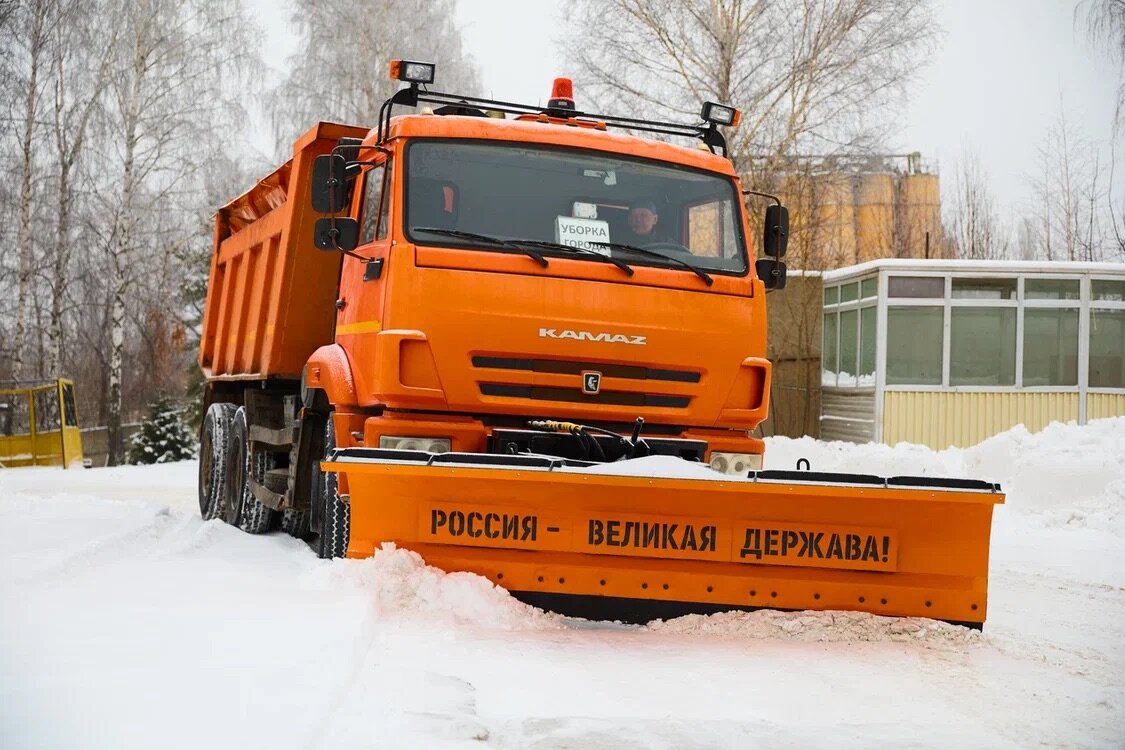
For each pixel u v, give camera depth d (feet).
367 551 21.84
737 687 17.67
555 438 24.22
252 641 17.69
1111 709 17.02
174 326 130.31
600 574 21.45
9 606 20.48
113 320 109.91
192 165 108.88
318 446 30.50
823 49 89.15
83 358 130.21
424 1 113.80
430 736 14.02
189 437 116.16
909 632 21.58
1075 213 121.39
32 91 106.73
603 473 20.80
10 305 109.09
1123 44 78.28
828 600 21.75
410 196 24.66
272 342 35.09
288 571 26.45
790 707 16.61
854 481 21.20
